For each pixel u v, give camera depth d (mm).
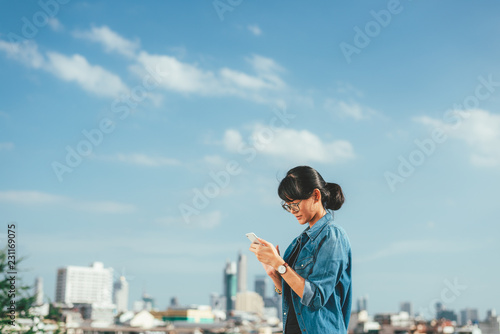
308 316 2746
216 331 116812
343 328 2822
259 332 116125
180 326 118312
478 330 88188
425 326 87062
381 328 86375
